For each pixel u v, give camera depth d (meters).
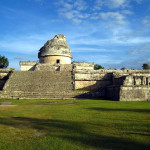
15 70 28.55
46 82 24.56
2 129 5.94
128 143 4.32
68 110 10.44
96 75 28.05
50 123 6.71
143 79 19.89
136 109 10.62
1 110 10.96
